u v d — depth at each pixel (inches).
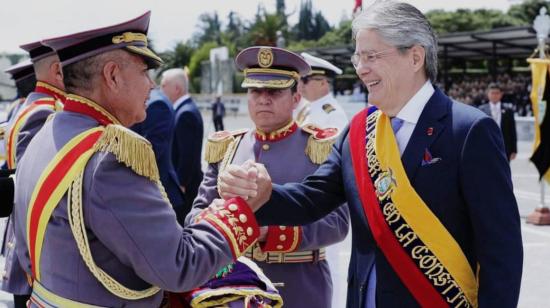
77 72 80.9
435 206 86.7
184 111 250.1
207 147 129.1
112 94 81.7
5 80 242.1
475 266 88.8
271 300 91.0
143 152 77.2
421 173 87.4
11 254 125.0
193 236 80.7
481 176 84.0
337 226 121.5
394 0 88.5
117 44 80.4
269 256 120.5
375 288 90.9
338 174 100.4
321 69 198.5
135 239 75.2
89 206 75.5
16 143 128.6
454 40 979.9
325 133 126.5
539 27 346.0
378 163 91.0
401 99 89.5
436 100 89.5
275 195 96.3
